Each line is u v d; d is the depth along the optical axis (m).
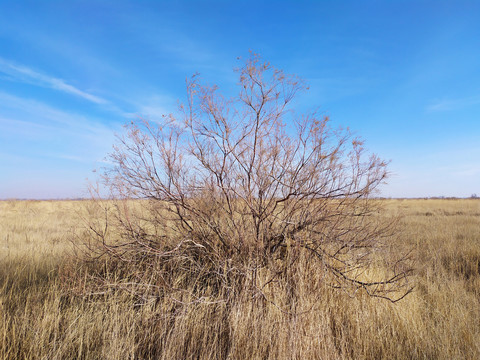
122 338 3.11
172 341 3.09
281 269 3.81
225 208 4.19
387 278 4.32
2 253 6.40
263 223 4.02
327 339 3.18
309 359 2.98
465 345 3.26
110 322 3.41
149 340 3.27
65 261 5.01
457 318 3.73
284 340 3.01
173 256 4.12
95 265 4.77
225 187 4.10
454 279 5.14
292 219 4.01
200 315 3.36
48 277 4.79
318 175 3.96
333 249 4.10
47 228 11.04
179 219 4.29
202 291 3.82
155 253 4.08
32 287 4.36
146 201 4.43
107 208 4.57
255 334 3.07
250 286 3.52
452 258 6.55
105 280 4.05
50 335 3.29
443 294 4.39
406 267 4.77
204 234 4.18
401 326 3.54
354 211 4.12
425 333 3.41
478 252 6.83
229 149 4.02
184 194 4.21
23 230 10.62
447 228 10.56
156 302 3.84
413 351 3.20
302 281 3.48
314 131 3.96
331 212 4.00
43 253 6.04
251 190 4.02
